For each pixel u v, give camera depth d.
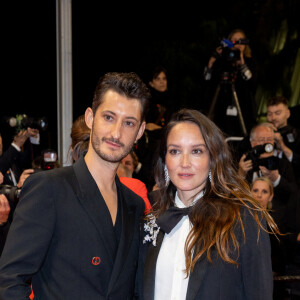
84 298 1.83
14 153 3.99
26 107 6.43
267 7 7.46
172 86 7.37
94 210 1.90
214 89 5.15
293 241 4.01
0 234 3.12
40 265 1.81
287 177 4.36
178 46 7.57
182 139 2.04
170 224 2.06
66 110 4.31
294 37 7.31
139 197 2.18
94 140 1.94
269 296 1.86
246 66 5.03
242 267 1.90
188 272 1.93
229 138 4.74
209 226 1.96
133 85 1.93
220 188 2.08
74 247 1.84
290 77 7.30
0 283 1.74
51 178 1.89
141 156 4.53
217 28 7.56
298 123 5.70
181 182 2.05
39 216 1.82
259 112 7.34
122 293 1.93
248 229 1.92
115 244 1.94
